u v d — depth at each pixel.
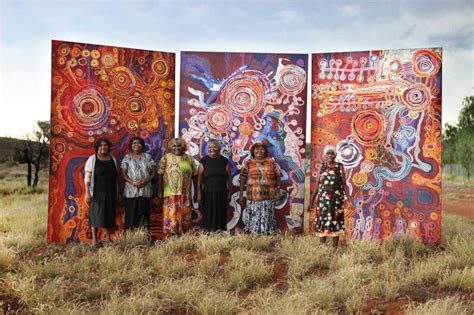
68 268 6.68
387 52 9.50
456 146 31.86
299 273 6.55
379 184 9.49
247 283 6.30
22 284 5.61
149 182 9.02
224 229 9.07
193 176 9.37
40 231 10.08
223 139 9.90
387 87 9.48
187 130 9.87
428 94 9.29
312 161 9.88
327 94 9.82
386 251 7.71
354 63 9.69
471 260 6.79
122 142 9.62
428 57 9.30
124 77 9.64
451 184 29.25
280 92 9.88
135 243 8.38
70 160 9.30
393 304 5.38
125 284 6.33
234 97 9.91
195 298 5.59
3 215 12.11
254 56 9.91
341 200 8.18
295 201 9.81
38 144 24.94
